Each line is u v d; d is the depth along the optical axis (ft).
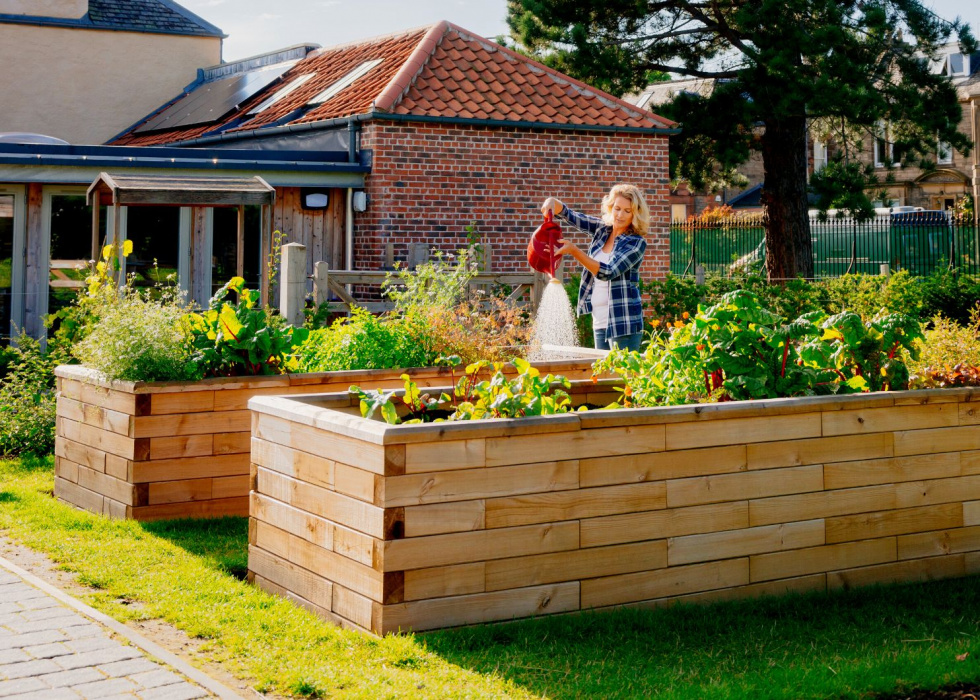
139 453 19.63
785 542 15.89
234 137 59.26
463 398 17.75
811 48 60.18
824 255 85.05
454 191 51.49
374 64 58.44
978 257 73.77
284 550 15.40
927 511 17.03
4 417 27.73
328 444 14.33
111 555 17.39
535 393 15.20
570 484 14.38
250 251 50.39
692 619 14.47
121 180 37.70
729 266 84.64
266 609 14.78
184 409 19.97
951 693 12.25
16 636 13.42
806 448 16.03
